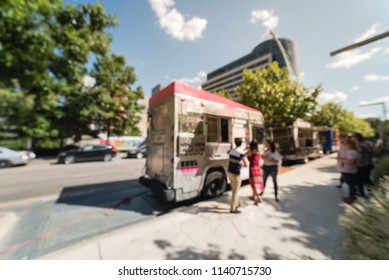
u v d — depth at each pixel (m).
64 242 2.75
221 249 2.40
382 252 1.38
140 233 2.81
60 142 17.02
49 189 5.74
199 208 3.81
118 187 5.97
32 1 2.97
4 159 10.05
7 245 2.65
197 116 3.99
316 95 10.12
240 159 3.56
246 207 3.83
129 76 20.62
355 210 1.77
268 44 59.91
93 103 17.62
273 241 2.56
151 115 4.79
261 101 10.05
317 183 5.68
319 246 2.41
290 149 9.90
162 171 4.04
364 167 4.28
